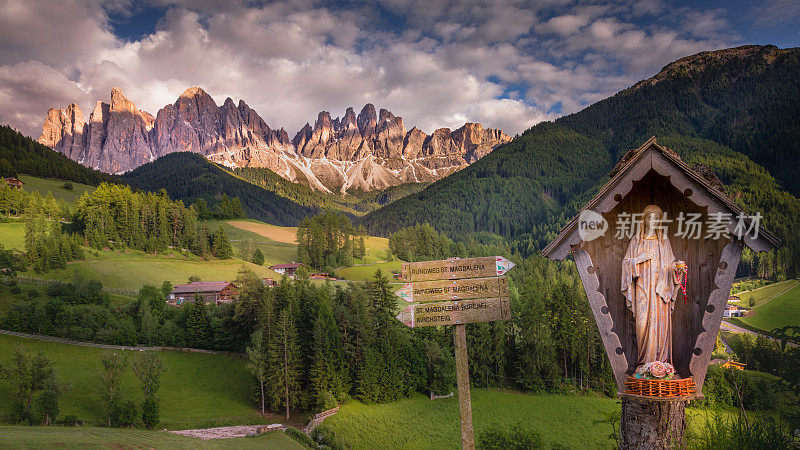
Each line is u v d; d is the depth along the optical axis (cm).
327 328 6700
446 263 894
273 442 4506
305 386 6581
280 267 14262
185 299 9681
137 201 14288
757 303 12081
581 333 7300
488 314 869
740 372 4144
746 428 684
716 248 663
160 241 13338
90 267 11000
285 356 6197
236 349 7725
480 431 5547
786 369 711
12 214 13900
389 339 7044
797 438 653
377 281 7469
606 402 6512
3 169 19638
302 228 16200
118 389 5153
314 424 5475
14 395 4959
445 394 6638
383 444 5275
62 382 5328
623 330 693
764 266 14350
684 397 623
